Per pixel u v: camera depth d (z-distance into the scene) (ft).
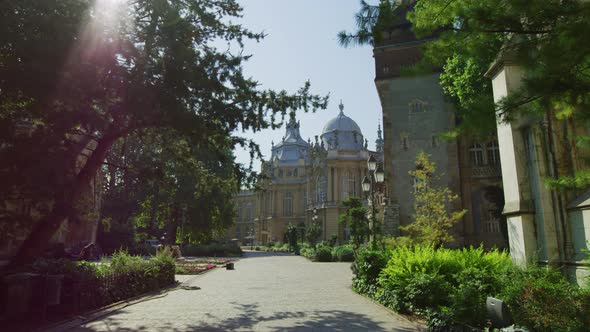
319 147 264.31
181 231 152.97
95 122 32.45
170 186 56.44
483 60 21.26
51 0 29.53
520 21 17.69
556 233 38.68
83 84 29.91
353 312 38.37
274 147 360.89
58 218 35.47
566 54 16.24
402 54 101.60
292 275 79.00
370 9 20.31
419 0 21.29
